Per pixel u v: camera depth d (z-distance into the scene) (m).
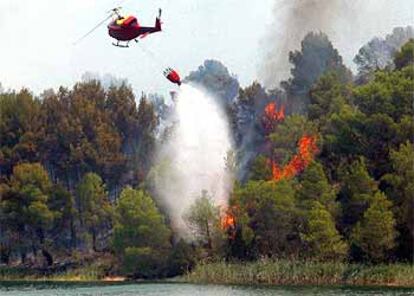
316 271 193.62
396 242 199.62
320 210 199.50
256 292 163.88
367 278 188.38
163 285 199.88
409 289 168.12
